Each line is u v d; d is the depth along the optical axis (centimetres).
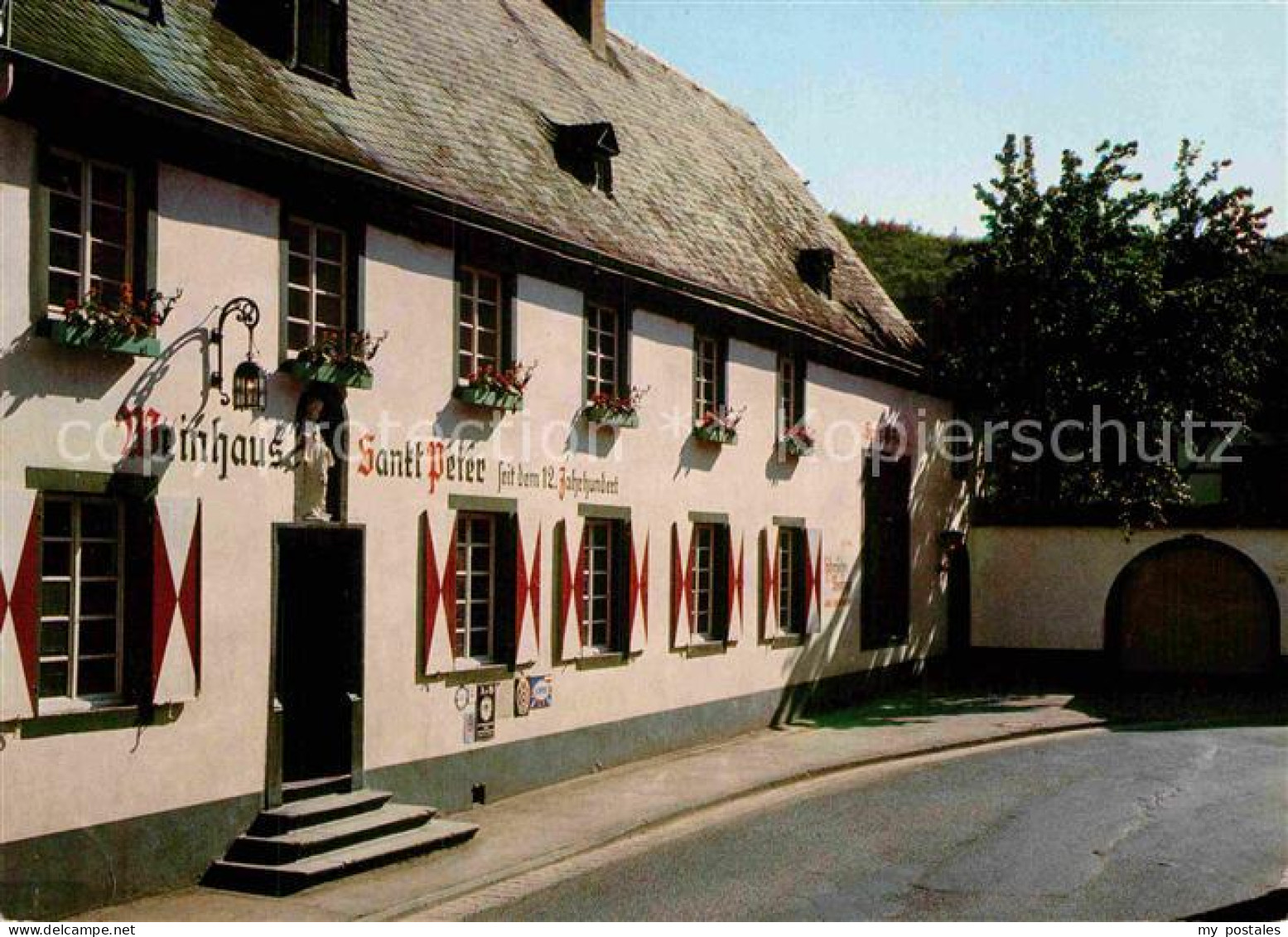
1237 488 3092
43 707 998
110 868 1033
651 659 1784
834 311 2416
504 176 1583
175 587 1077
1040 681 2809
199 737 1112
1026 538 2877
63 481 1000
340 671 1280
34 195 990
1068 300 2634
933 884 1109
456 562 1418
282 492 1201
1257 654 2723
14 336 970
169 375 1092
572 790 1545
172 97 1088
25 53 959
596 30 2348
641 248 1788
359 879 1129
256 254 1181
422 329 1377
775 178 2722
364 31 1590
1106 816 1392
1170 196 2739
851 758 1784
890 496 2608
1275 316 2819
